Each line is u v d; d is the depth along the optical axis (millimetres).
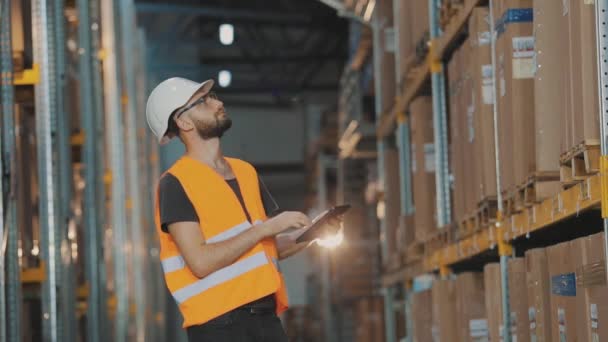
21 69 7664
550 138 5059
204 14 25219
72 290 8352
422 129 8453
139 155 16891
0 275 6336
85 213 9602
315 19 27547
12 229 6488
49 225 7684
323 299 22250
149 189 17984
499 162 5949
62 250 8039
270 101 28406
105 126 11938
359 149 16781
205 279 4227
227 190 4270
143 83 17406
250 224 4305
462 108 6875
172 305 21453
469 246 6867
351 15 13438
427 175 8445
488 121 6176
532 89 5457
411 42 9055
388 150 11344
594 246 4363
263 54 27812
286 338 4371
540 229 5480
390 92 10859
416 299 8727
